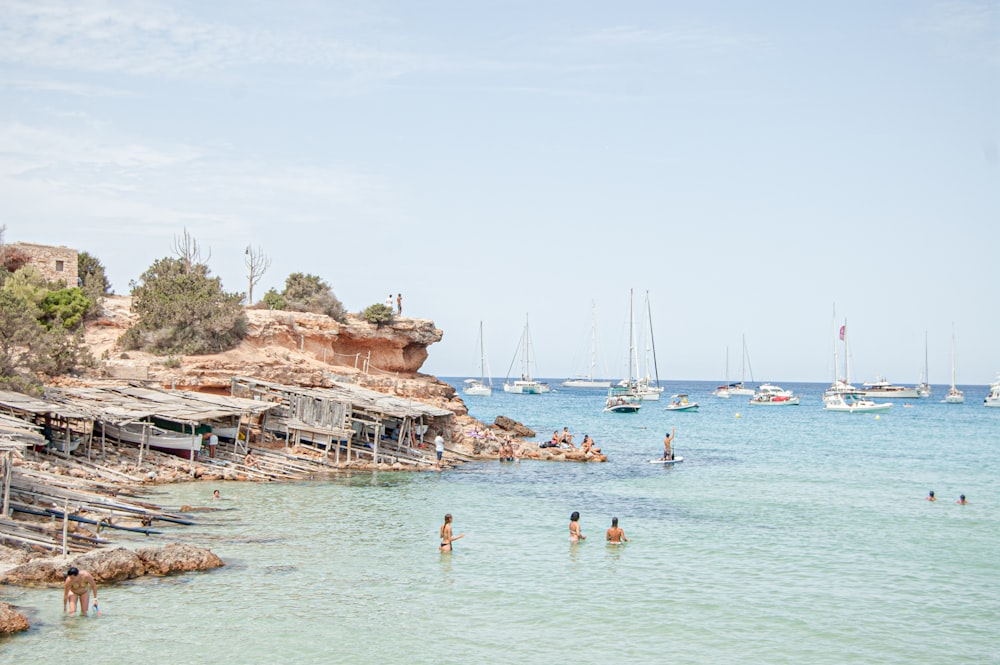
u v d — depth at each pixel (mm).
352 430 55875
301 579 26938
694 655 21359
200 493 41656
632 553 31969
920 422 124438
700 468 60312
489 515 39250
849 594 26891
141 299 69375
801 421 124688
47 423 44719
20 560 25531
